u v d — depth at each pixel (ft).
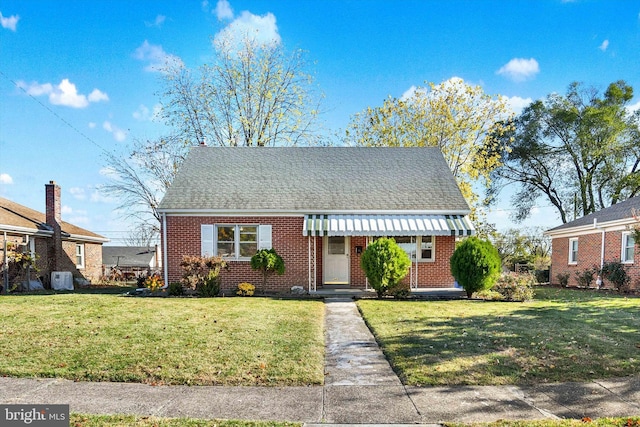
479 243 60.29
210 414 19.43
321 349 30.63
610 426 17.67
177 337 33.14
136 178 118.11
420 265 69.97
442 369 25.80
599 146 142.82
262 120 131.44
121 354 28.40
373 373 25.80
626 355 28.68
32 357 27.63
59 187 94.48
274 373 25.09
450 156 126.00
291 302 54.39
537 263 134.21
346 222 65.77
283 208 67.36
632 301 58.34
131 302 52.54
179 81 122.11
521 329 36.96
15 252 75.20
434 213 68.18
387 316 43.93
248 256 68.23
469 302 56.08
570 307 51.26
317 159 81.92
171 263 67.87
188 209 66.95
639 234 63.21
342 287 70.33
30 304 49.96
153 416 18.98
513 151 158.81
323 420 18.84
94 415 18.93
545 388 22.89
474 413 19.63
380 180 75.56
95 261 119.96
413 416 19.29
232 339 32.71
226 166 78.69
